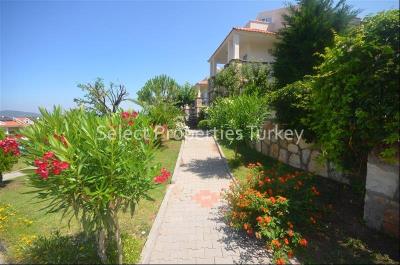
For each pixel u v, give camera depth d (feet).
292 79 32.09
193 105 87.86
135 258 11.64
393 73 11.49
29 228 15.25
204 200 19.04
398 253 10.85
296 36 32.60
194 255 11.99
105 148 9.68
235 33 51.39
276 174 16.62
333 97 14.01
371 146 12.75
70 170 9.15
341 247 11.59
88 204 10.22
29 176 9.76
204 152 38.68
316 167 21.57
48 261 11.39
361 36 12.51
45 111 11.08
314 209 13.42
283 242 11.97
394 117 11.28
